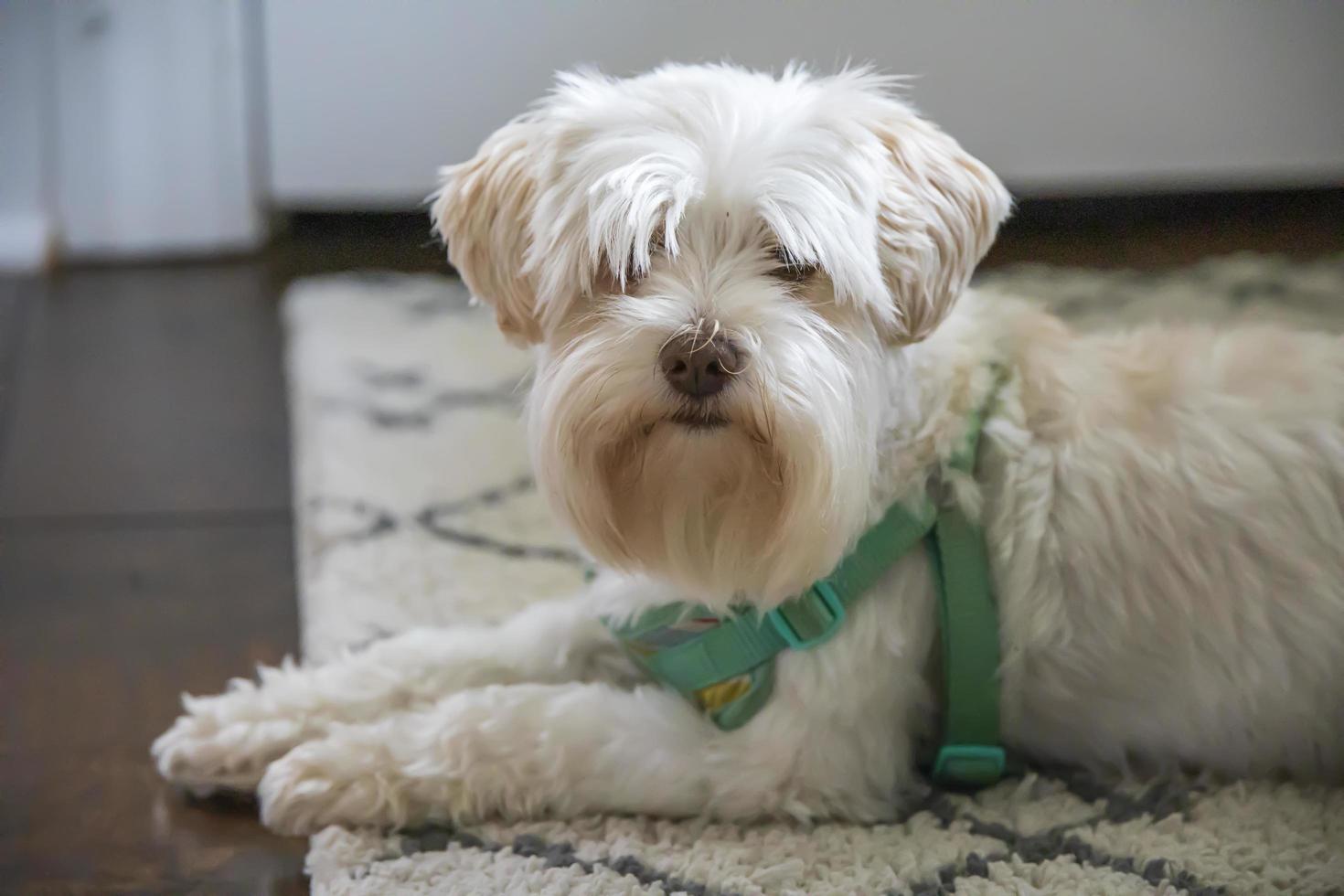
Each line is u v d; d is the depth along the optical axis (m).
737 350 1.34
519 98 3.22
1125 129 3.26
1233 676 1.50
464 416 2.54
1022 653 1.50
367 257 3.31
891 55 3.15
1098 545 1.48
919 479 1.49
